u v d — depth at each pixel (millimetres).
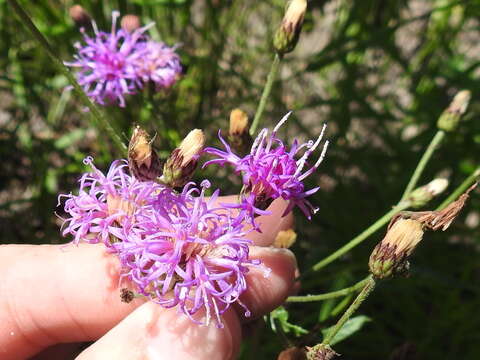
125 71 106
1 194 156
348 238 136
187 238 64
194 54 157
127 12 147
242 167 71
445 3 158
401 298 135
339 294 81
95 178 76
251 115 163
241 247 65
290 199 72
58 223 147
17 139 153
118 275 75
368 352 129
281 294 76
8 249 78
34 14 144
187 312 63
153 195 70
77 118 166
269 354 112
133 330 67
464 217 138
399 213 76
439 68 160
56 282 75
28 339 78
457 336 128
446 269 138
